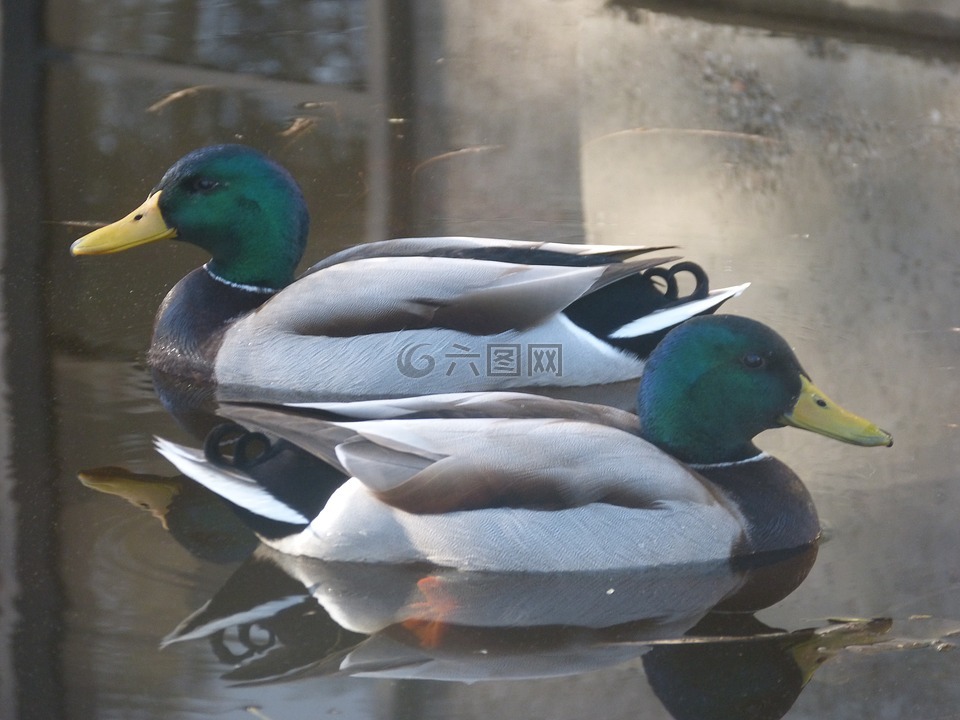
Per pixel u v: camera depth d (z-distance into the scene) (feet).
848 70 52.06
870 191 44.01
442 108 47.98
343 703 19.30
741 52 52.80
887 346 33.01
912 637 21.03
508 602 21.90
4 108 45.91
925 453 27.48
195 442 27.81
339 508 22.66
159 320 32.30
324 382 31.14
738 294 32.99
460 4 52.44
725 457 23.97
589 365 31.42
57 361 31.24
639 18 53.72
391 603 21.81
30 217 38.81
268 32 52.95
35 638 20.68
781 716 19.25
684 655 20.61
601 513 22.31
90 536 23.72
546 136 46.68
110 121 45.62
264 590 22.12
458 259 31.81
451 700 19.39
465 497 22.31
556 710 19.24
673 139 47.26
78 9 53.42
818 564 23.22
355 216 40.81
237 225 32.53
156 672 19.94
